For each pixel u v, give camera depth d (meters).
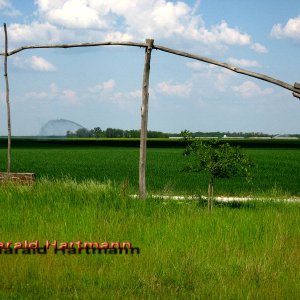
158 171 38.47
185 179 31.75
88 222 13.00
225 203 18.45
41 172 37.94
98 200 15.84
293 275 9.32
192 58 15.79
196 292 8.45
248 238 11.96
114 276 9.07
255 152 74.56
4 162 50.16
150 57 16.73
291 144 118.25
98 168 41.97
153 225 12.88
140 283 8.84
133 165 45.66
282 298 8.20
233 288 8.52
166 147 98.94
